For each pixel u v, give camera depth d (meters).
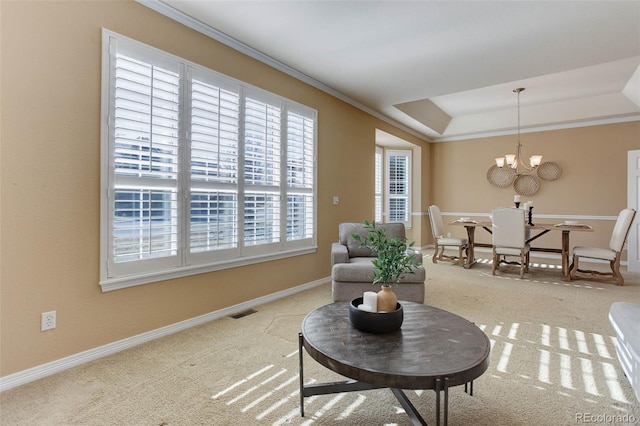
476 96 5.43
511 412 1.63
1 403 1.70
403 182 7.41
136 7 2.39
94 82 2.17
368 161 5.21
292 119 3.77
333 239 4.47
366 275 3.21
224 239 3.04
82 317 2.14
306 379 1.95
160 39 2.53
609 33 2.95
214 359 2.19
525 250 4.78
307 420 1.58
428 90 4.39
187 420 1.57
